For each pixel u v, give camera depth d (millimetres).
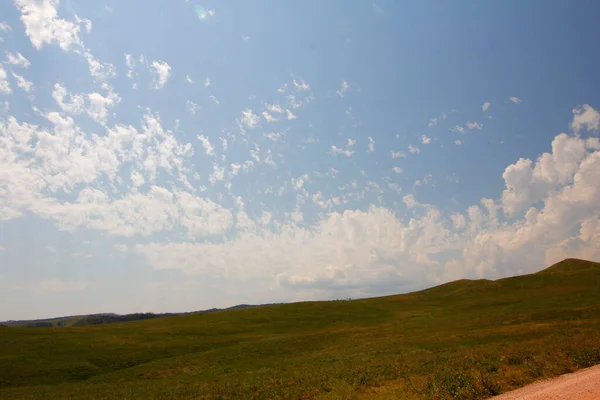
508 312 72688
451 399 18609
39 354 58781
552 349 28578
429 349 43438
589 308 62156
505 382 20734
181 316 98938
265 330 82812
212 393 29484
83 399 35125
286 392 25656
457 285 127812
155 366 52938
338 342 61219
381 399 20406
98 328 82062
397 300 114562
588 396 15703
